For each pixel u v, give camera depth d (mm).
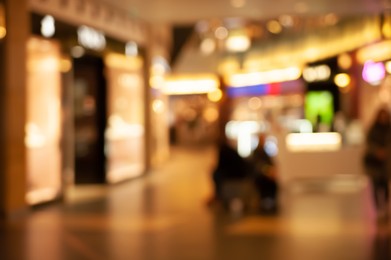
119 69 15805
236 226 9555
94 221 10062
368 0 13984
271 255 7547
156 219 10266
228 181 11312
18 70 10312
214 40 29797
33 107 11117
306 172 14312
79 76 14859
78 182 14961
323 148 14328
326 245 8062
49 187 11688
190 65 28281
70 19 12391
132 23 16781
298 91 21719
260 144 11438
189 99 37094
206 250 7859
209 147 31344
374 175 10266
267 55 25234
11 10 10094
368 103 16859
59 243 8344
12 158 10195
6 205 10148
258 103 27141
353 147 14359
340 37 18266
